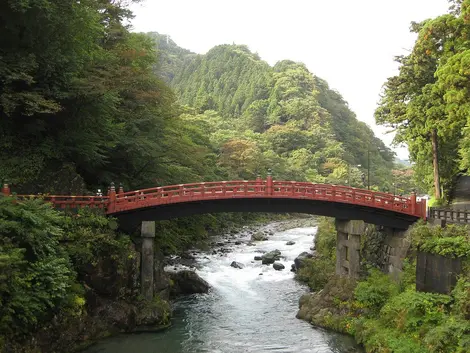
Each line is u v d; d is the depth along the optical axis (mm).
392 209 27891
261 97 150375
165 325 25484
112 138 30453
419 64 33844
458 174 40875
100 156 29203
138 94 32844
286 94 138750
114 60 32062
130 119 32625
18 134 26484
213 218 49281
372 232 32469
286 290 33781
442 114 31984
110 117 30734
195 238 48031
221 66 184125
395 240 28500
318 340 23906
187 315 27922
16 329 17328
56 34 25594
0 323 16375
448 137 34625
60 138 27625
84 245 22531
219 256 43562
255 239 54219
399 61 36250
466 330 17719
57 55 24859
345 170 93125
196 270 37906
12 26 23203
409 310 21375
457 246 21656
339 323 25219
